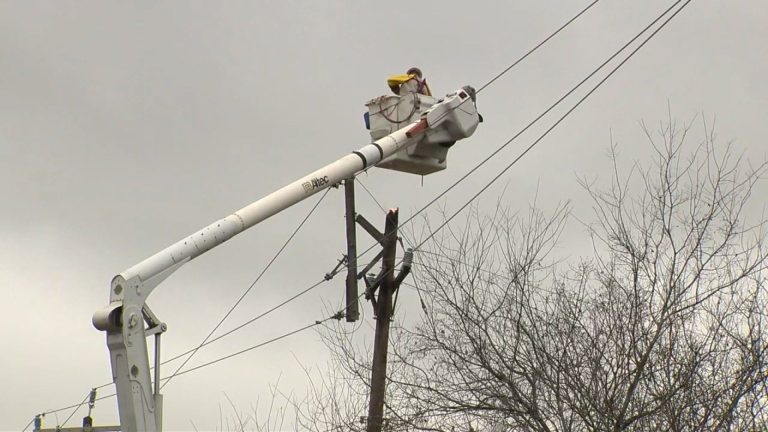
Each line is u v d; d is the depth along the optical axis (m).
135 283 20.44
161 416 20.33
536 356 22.86
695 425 21.59
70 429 24.58
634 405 22.36
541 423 22.47
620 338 22.75
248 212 22.75
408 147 26.64
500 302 23.81
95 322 20.08
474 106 27.12
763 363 21.81
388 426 24.08
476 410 23.39
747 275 22.83
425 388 23.94
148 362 20.27
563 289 23.58
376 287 25.72
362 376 25.45
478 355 23.27
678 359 22.33
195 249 21.66
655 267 23.30
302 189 23.86
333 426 24.92
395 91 27.53
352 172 24.92
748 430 21.50
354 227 25.86
